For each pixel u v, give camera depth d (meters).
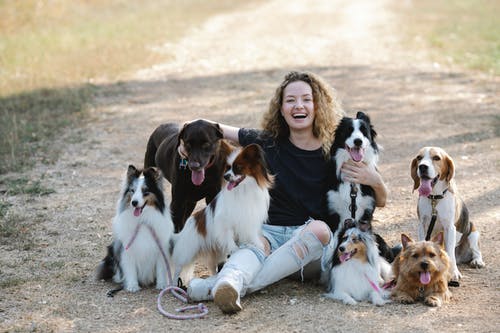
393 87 18.19
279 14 34.03
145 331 6.09
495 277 7.32
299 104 7.21
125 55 22.17
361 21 31.23
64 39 24.38
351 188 7.21
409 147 12.95
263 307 6.59
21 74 19.19
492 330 5.93
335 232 7.19
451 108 15.92
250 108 16.22
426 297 6.61
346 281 6.70
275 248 7.19
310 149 7.43
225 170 7.00
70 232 8.95
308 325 6.12
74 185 11.01
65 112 15.77
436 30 27.61
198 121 8.02
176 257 7.17
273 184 7.24
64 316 6.44
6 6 28.27
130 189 7.02
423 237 7.60
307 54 23.14
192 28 28.88
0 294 6.94
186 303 6.77
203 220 7.04
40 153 12.73
